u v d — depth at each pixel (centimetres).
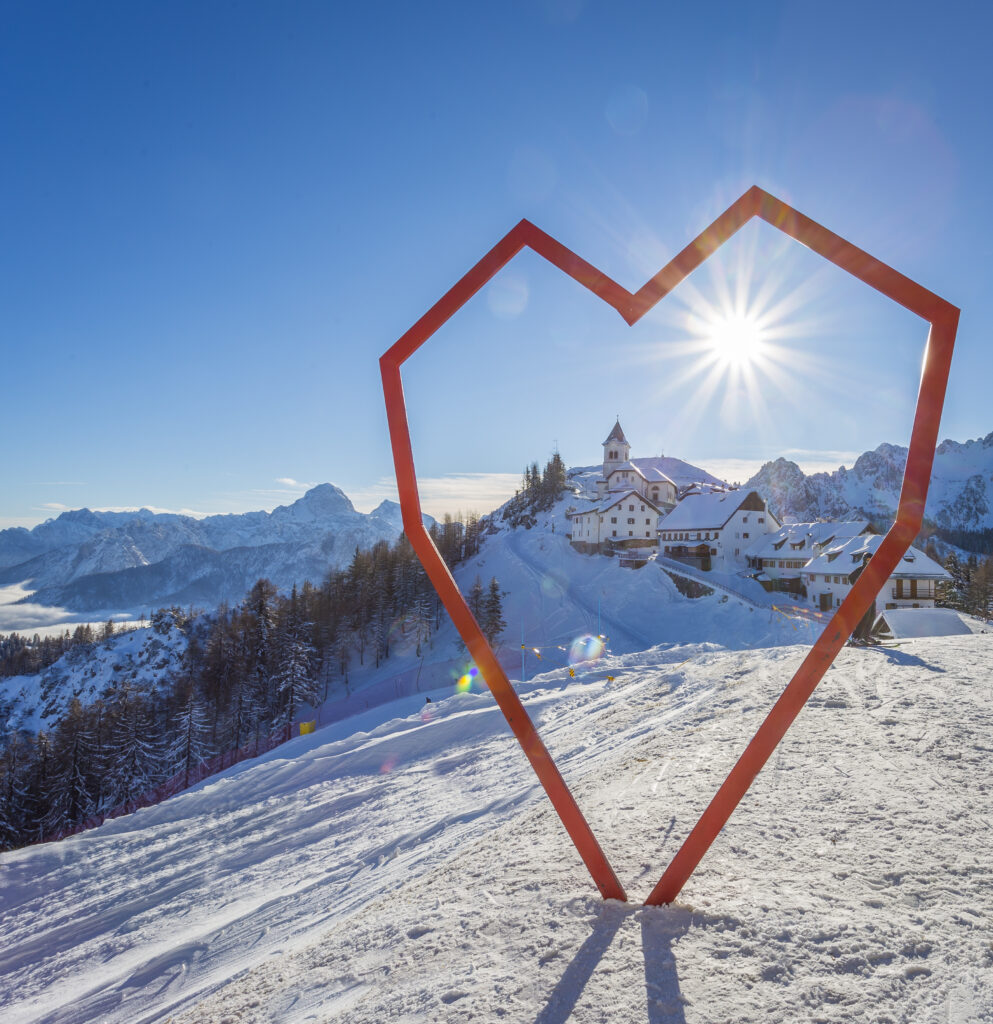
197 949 702
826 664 244
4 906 1027
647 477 9619
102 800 3891
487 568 7738
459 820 852
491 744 1384
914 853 297
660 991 201
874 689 718
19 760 4425
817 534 5462
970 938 219
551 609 5881
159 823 1310
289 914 717
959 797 372
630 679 1855
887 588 4078
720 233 246
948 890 258
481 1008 206
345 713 4884
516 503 11775
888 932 227
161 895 955
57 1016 631
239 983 351
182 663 7481
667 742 654
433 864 651
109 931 867
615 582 6184
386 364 269
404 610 6238
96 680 7956
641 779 509
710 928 240
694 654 2333
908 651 966
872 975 202
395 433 271
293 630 5400
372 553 7575
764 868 295
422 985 237
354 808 1161
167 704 6103
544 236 254
